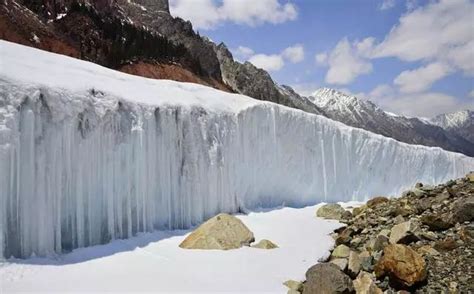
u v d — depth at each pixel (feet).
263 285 27.20
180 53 191.42
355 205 61.82
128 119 36.50
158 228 38.73
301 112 62.23
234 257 32.37
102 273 27.12
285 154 58.54
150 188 37.81
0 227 25.86
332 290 25.55
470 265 26.27
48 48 134.31
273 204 56.90
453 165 91.04
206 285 26.50
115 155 34.88
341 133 68.49
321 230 42.57
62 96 31.24
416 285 25.57
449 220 32.30
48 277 25.38
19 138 27.73
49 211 29.01
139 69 155.12
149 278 26.94
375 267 28.07
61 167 30.40
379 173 74.54
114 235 34.17
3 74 28.50
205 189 44.09
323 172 64.28
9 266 25.50
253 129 53.72
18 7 141.28
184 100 44.78
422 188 44.75
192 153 42.65
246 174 51.83
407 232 31.07
